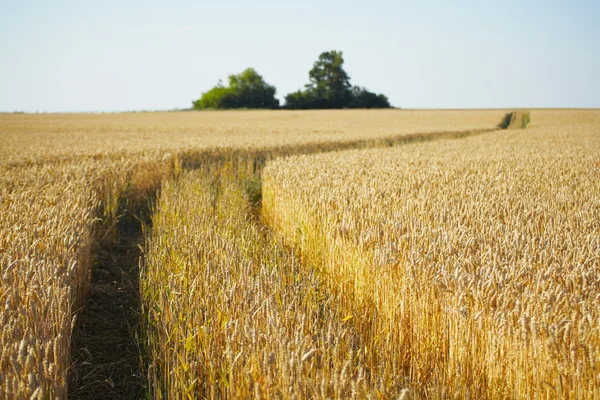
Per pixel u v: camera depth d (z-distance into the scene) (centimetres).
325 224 646
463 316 355
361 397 286
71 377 443
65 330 381
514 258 444
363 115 6988
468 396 319
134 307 609
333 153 1698
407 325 429
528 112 7831
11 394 270
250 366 326
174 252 575
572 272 398
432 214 636
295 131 3522
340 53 10444
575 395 307
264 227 941
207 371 351
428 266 427
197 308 416
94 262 728
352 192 793
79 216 689
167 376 370
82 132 3609
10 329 330
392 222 566
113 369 471
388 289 463
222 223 733
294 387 285
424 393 361
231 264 502
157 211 1009
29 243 531
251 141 2331
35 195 797
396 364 399
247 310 378
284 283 463
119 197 1116
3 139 2714
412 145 2191
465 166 1233
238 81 10519
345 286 542
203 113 8281
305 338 330
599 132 3234
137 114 8188
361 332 443
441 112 7956
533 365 329
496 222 588
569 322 320
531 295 359
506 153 1650
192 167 1495
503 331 348
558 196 780
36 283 414
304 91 10519
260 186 1380
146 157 1459
